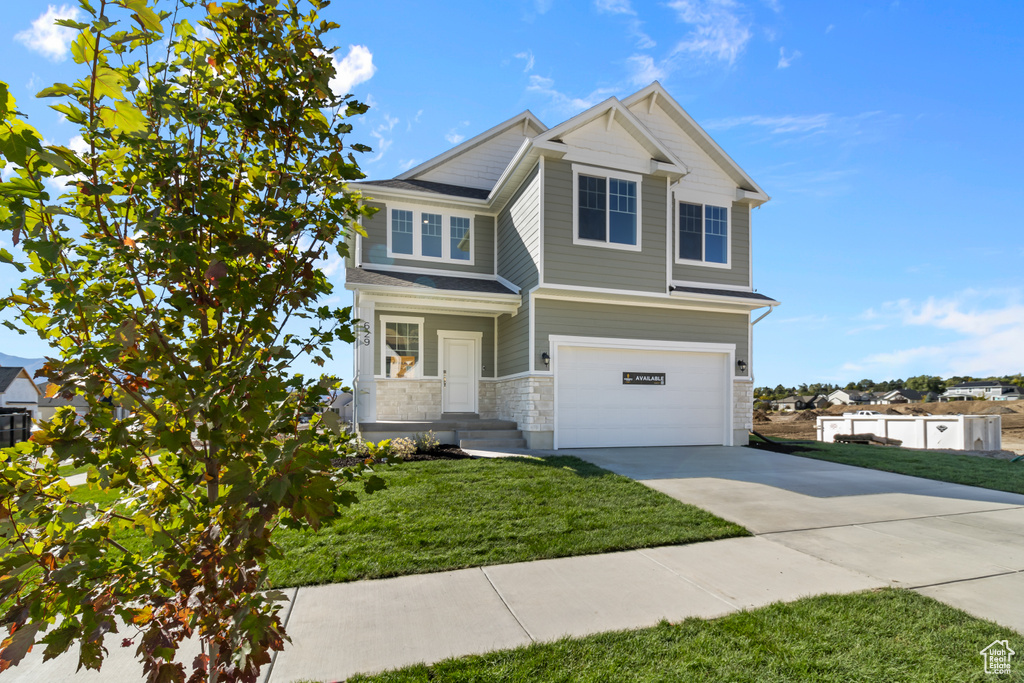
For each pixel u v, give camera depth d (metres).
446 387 14.45
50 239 1.80
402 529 5.71
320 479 1.86
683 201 14.30
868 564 4.99
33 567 1.90
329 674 3.08
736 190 14.77
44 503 1.88
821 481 8.80
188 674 3.10
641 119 14.24
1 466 1.79
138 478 2.04
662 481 8.44
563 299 12.52
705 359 13.73
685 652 3.33
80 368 1.77
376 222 14.20
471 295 12.62
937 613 3.88
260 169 2.22
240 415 1.89
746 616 3.83
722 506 6.99
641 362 13.13
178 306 1.94
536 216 12.33
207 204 1.89
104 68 1.84
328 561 4.84
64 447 1.81
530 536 5.59
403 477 8.06
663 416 13.24
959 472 9.61
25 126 1.66
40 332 1.91
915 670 3.13
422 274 14.37
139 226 1.75
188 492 2.32
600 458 10.77
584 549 5.27
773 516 6.58
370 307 12.20
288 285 2.12
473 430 12.48
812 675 3.07
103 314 1.96
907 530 6.08
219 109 2.02
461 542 5.38
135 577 1.90
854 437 16.17
